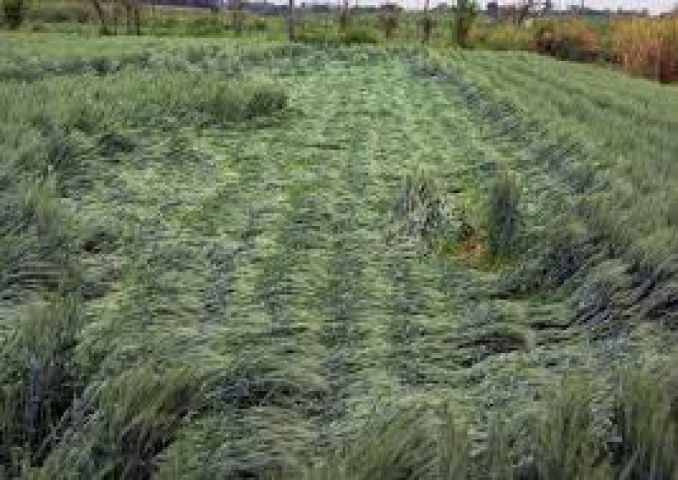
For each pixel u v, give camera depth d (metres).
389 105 19.23
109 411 4.45
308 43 39.56
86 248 8.29
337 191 10.99
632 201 8.94
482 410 5.01
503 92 19.25
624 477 3.96
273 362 5.51
